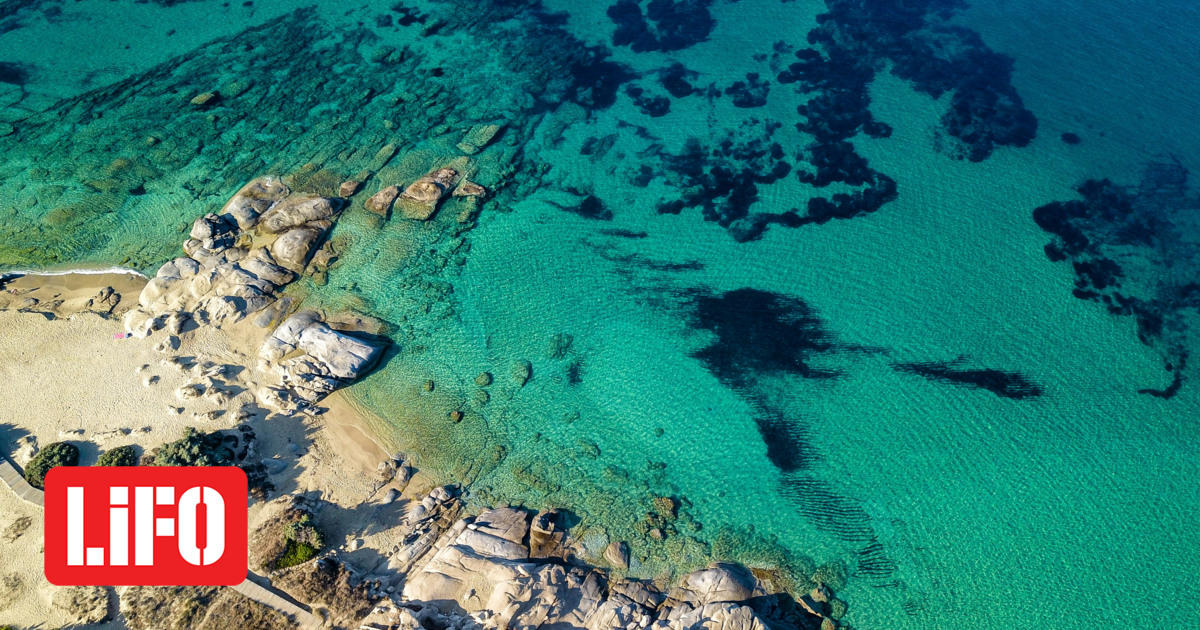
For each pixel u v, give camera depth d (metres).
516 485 29.05
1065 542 27.92
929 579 26.97
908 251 37.72
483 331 33.91
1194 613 26.16
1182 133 43.50
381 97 44.84
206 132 41.81
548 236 37.94
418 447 29.92
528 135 43.06
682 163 41.91
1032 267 37.09
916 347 33.97
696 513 28.55
